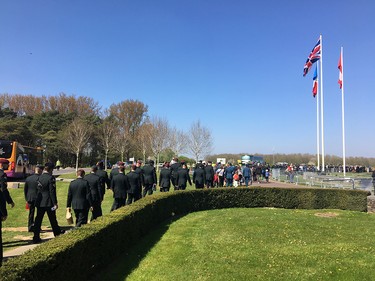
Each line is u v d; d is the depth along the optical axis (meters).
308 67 36.16
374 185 19.66
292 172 34.72
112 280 6.37
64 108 79.56
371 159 91.44
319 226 10.96
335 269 6.58
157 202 11.66
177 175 17.77
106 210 14.53
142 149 62.94
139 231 9.43
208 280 6.25
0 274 3.97
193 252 8.05
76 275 5.64
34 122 69.75
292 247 8.23
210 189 16.28
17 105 78.00
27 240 9.23
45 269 4.62
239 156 88.00
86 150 71.31
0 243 6.57
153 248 8.52
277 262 7.09
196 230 10.54
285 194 17.48
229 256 7.61
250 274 6.45
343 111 31.41
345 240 8.99
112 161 74.50
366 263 6.90
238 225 11.14
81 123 64.38
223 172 25.00
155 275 6.61
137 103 81.62
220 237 9.44
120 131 71.06
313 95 36.75
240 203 17.12
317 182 27.73
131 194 13.41
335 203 17.34
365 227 11.02
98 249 6.64
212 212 14.84
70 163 71.00
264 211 15.04
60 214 13.55
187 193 14.92
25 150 29.97
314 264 6.92
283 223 11.41
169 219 12.72
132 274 6.69
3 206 6.76
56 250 5.05
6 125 59.00
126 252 8.13
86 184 9.36
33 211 10.14
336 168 56.47
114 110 81.38
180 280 6.34
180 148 59.88
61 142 65.12
